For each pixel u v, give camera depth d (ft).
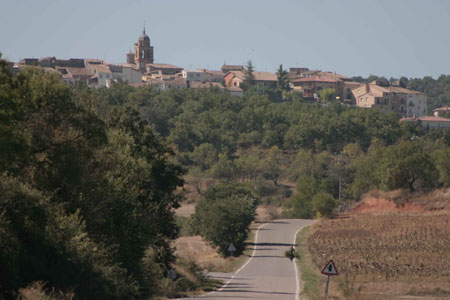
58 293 217.77
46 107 283.79
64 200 303.68
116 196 331.36
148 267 358.64
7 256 214.69
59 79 297.12
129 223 335.88
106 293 252.42
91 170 326.24
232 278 442.09
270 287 376.68
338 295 334.65
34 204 244.83
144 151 437.17
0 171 236.22
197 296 316.81
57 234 254.06
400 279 452.76
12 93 223.10
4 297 199.21
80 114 299.17
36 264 228.43
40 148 283.79
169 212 447.01
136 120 458.09
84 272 249.34
